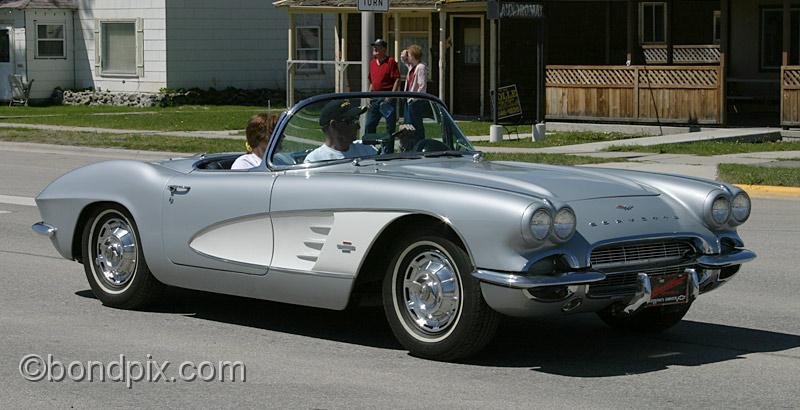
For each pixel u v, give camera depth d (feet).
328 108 41.50
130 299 45.19
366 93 42.14
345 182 38.06
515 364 37.29
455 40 160.66
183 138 130.41
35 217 72.23
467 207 35.01
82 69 203.21
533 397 33.53
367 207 37.14
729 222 38.52
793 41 138.31
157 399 33.60
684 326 43.24
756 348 39.81
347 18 166.91
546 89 141.18
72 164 108.37
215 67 197.57
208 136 133.59
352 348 39.52
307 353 38.86
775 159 102.01
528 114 153.99
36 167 105.40
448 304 36.35
